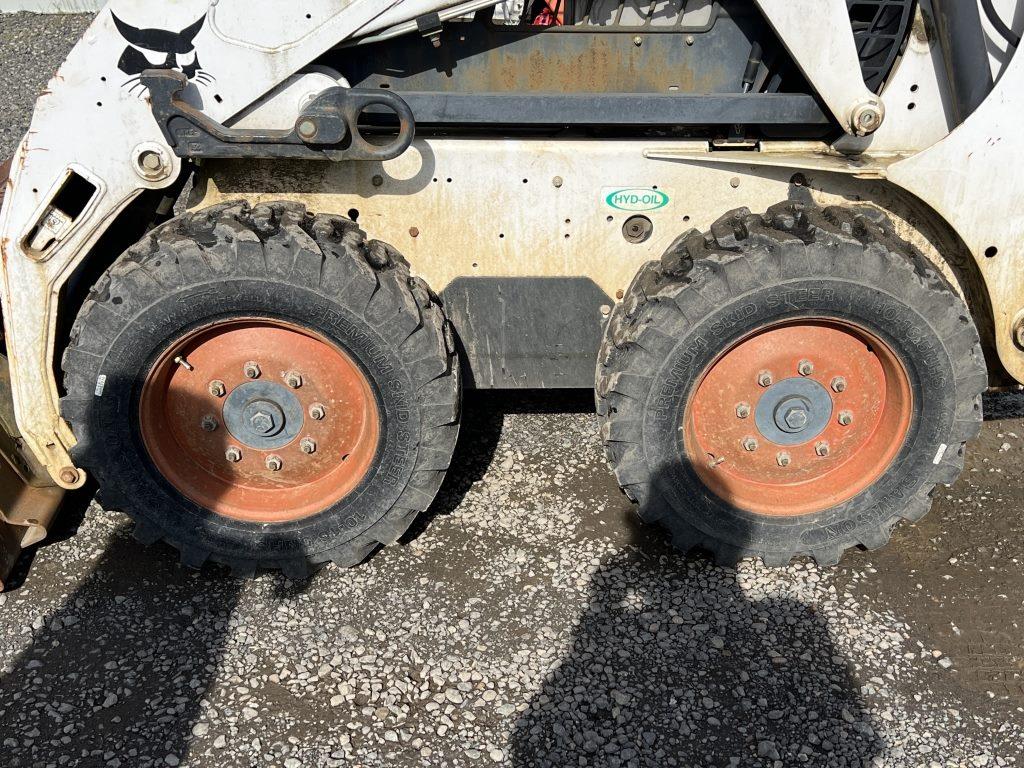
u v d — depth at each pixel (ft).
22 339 8.32
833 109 8.00
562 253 8.86
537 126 8.69
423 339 8.15
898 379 8.58
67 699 7.86
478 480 10.54
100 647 8.39
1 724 7.63
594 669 8.20
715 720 7.75
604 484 10.50
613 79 8.47
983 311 8.93
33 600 8.88
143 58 7.45
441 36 8.18
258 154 7.76
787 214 8.16
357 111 7.55
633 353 8.25
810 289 7.95
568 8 8.23
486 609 8.81
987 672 8.21
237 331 8.34
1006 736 7.62
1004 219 8.13
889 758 7.44
